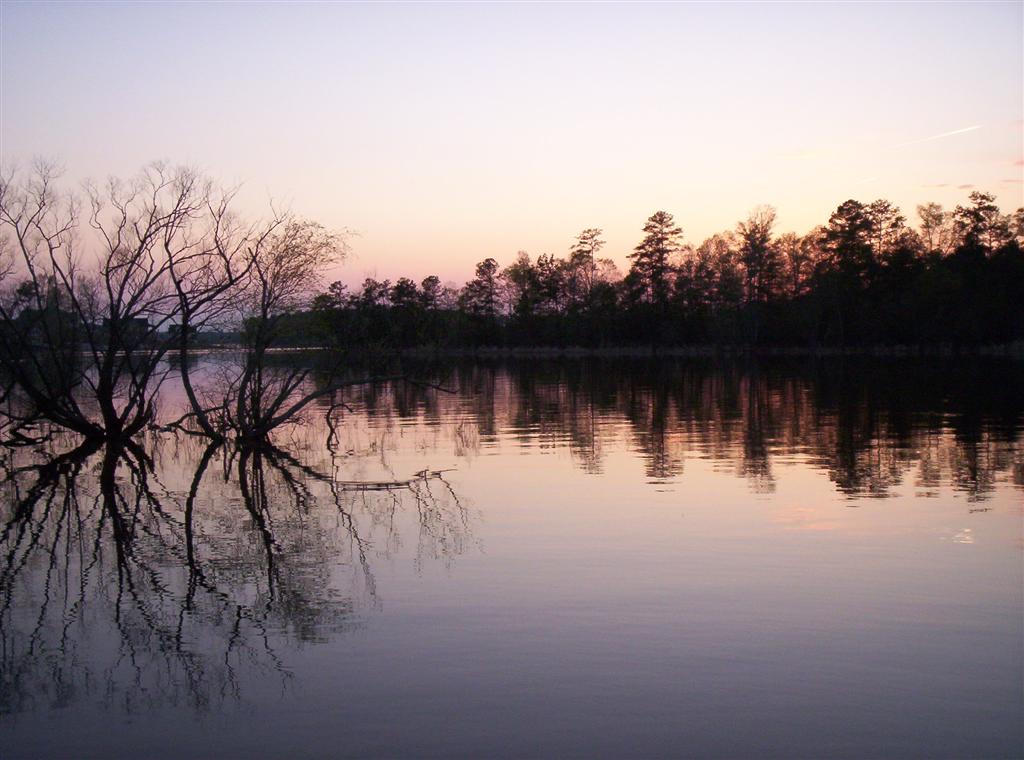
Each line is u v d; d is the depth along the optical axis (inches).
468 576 462.6
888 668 333.7
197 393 1955.0
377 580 461.1
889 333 3282.5
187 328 1076.5
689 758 271.9
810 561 475.5
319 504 681.0
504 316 4918.8
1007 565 462.0
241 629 394.6
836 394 1610.5
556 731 289.6
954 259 3331.7
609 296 4330.7
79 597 450.3
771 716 297.3
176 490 769.6
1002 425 1066.1
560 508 631.2
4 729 303.7
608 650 354.9
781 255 4015.8
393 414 1445.6
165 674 347.6
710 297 4067.4
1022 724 290.0
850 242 3548.2
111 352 1101.1
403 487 745.6
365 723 299.0
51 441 1165.7
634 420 1242.6
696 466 808.3
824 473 752.3
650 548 509.7
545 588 437.4
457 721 298.0
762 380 2089.1
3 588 468.1
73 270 1090.7
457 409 1505.9
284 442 1103.6
